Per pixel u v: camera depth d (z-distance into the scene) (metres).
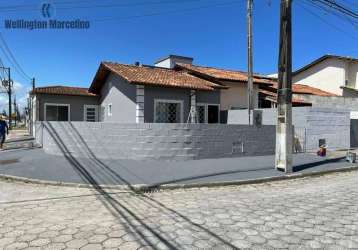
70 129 13.66
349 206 7.15
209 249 4.82
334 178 11.02
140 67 20.52
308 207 7.07
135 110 17.16
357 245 4.98
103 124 13.06
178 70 24.03
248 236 5.32
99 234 5.42
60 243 5.06
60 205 7.29
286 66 11.11
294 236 5.33
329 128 17.78
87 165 11.77
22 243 5.07
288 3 10.88
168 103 17.86
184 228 5.69
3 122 18.20
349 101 25.02
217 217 6.32
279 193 8.59
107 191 8.79
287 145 11.17
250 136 14.45
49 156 13.80
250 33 18.19
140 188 8.93
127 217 6.36
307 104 24.34
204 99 19.53
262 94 23.61
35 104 25.44
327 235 5.38
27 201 7.64
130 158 12.84
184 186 9.23
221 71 24.30
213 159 13.26
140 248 4.85
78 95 25.25
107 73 20.78
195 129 13.08
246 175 10.53
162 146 12.70
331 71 31.62
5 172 10.89
